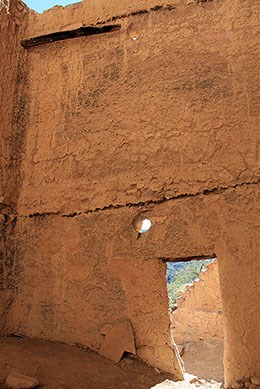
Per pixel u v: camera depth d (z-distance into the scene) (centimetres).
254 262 308
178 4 390
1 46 405
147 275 338
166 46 384
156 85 377
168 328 323
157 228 344
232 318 302
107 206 365
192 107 359
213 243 323
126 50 398
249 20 362
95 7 420
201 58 369
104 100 393
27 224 388
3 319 360
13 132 405
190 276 1403
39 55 433
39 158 403
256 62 350
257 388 272
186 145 352
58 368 283
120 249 351
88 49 415
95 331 337
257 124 335
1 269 369
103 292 346
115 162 372
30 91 425
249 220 318
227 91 352
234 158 335
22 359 287
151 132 367
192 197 340
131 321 331
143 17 400
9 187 390
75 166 387
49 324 353
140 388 278
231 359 295
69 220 376
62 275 363
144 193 355
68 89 412
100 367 300
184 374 342
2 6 408
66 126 401
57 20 432
